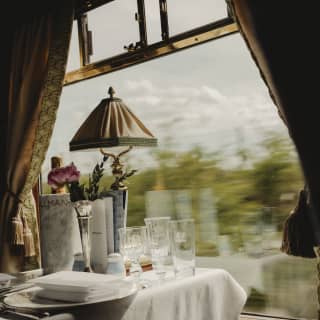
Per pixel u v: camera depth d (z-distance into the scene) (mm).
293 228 1379
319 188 1223
